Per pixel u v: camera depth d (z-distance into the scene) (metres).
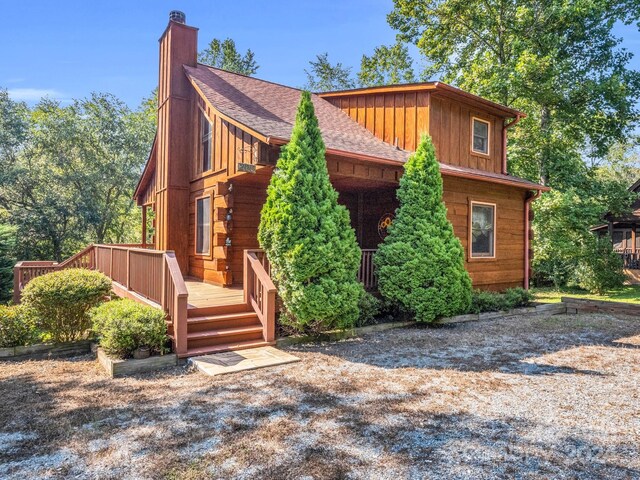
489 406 3.96
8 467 2.89
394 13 19.77
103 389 4.51
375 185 9.41
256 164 7.11
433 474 2.78
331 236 6.49
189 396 4.25
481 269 10.31
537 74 15.30
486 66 16.52
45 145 21.31
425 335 7.14
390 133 10.94
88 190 21.23
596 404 4.03
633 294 14.18
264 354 5.74
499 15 17.31
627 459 2.99
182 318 5.53
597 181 17.02
